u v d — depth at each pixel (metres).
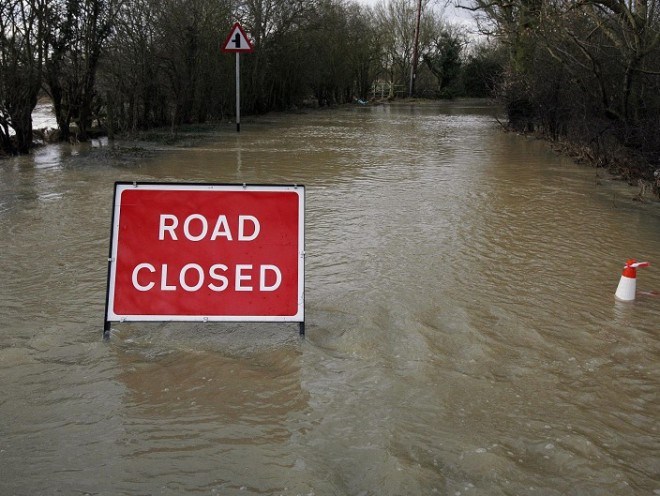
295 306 4.61
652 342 4.69
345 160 13.98
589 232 7.96
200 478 2.99
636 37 11.60
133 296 4.53
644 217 8.88
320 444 3.29
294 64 33.53
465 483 3.01
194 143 17.03
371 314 5.04
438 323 4.93
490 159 14.91
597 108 14.21
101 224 7.55
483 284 5.86
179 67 20.11
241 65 27.78
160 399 3.71
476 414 3.64
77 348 4.33
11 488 2.89
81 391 3.77
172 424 3.45
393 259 6.54
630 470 3.17
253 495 2.88
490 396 3.85
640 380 4.12
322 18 34.75
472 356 4.38
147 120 19.98
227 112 26.11
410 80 58.75
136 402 3.67
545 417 3.64
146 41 18.47
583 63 14.19
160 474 3.02
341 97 47.16
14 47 13.10
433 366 4.20
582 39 13.55
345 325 4.83
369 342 4.52
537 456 3.26
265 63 29.94
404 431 3.43
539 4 17.19
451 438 3.38
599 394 3.93
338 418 3.55
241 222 4.67
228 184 4.68
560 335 4.78
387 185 10.82
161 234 4.61
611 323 5.04
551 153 16.30
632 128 12.14
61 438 3.29
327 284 5.74
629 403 3.84
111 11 16.81
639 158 11.67
